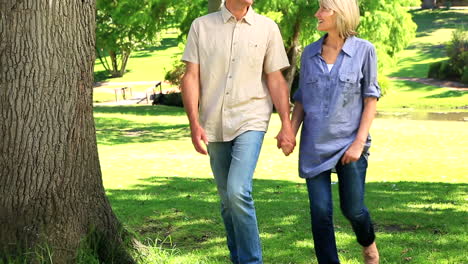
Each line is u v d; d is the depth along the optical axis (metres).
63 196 4.85
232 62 4.84
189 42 4.91
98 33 33.44
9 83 4.72
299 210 8.44
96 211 5.09
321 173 4.78
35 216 4.79
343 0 4.70
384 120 28.27
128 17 26.28
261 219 7.83
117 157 15.99
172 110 32.81
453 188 10.81
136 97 43.75
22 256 4.73
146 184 11.22
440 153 17.27
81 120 4.94
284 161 15.63
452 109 34.56
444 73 43.53
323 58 4.80
